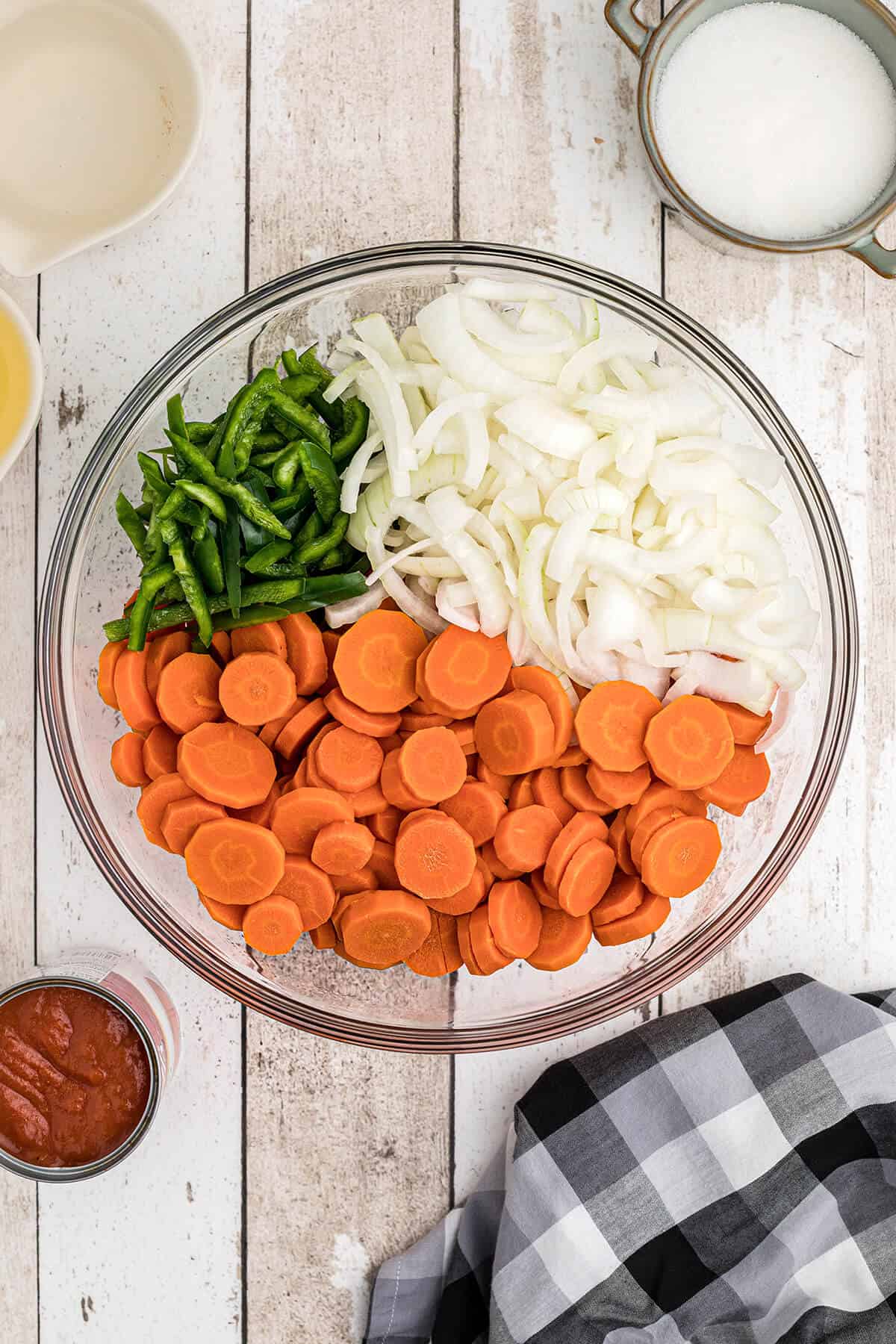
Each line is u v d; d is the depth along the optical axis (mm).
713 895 1209
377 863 1063
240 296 1248
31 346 1137
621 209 1259
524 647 1061
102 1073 1155
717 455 1051
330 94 1251
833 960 1287
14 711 1253
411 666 1048
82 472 1139
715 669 1070
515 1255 1182
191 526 1015
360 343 1050
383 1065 1270
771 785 1205
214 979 1128
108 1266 1268
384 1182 1266
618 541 1032
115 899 1258
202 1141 1265
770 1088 1215
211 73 1246
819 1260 1202
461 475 1045
